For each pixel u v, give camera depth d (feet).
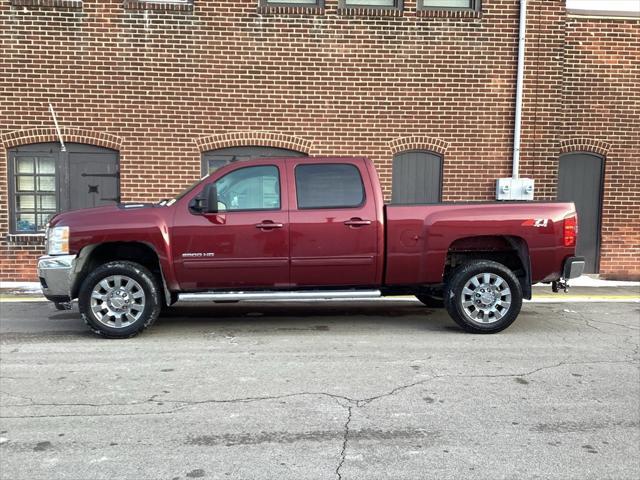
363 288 21.11
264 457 11.30
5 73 31.86
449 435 12.34
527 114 33.81
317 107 33.19
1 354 18.24
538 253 20.70
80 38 31.99
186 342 19.79
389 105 33.40
